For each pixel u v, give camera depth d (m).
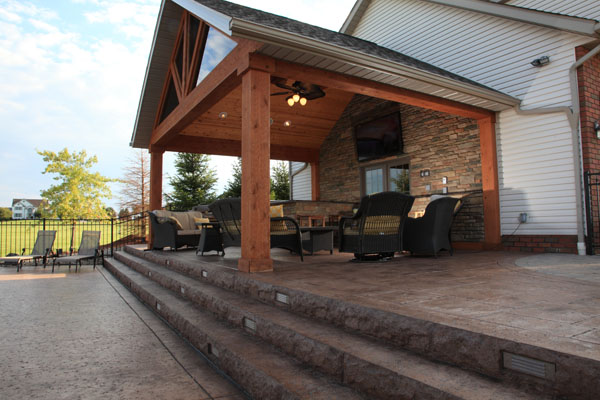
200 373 2.75
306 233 7.15
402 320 2.12
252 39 3.97
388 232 5.23
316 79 4.93
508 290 2.91
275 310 3.09
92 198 23.69
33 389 2.45
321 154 11.16
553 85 6.24
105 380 2.61
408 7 8.93
